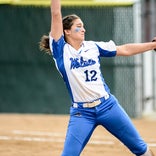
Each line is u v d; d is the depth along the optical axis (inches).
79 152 645.3
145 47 670.5
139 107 1606.8
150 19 1690.5
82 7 1603.1
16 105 1659.7
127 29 1589.6
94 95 647.1
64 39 660.7
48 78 1633.9
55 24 646.5
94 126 659.4
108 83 1611.7
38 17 1625.2
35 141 1195.3
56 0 645.3
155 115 1610.5
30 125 1450.5
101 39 1599.4
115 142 1162.6
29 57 1640.0
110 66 1605.6
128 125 658.2
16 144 1157.1
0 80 1663.4
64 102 1630.2
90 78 644.1
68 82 652.1
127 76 1603.1
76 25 650.8
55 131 1349.7
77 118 650.2
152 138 1247.5
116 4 1587.1
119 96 1609.3
